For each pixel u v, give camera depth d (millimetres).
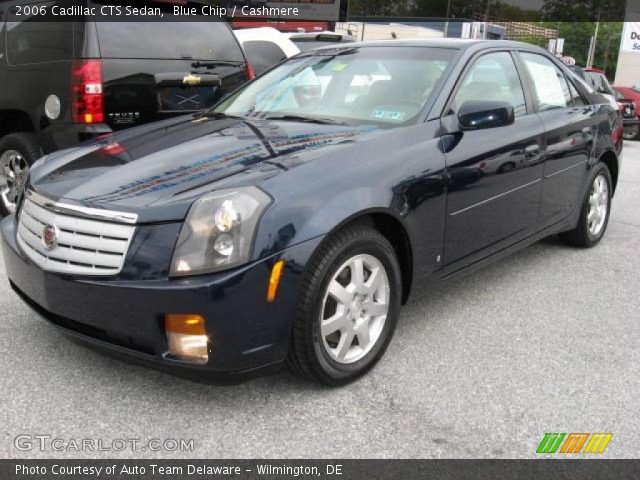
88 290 2551
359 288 2873
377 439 2537
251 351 2523
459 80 3572
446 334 3508
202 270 2418
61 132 4820
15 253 2926
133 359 2557
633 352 3344
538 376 3059
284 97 3846
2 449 2430
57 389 2848
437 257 3311
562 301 4043
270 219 2508
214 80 5512
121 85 4859
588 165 4770
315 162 2805
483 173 3506
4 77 5215
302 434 2561
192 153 3012
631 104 16469
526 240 4160
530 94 4211
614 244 5371
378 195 2859
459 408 2766
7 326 3461
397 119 3363
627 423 2684
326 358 2775
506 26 37625
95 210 2590
